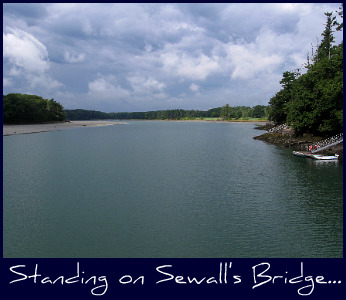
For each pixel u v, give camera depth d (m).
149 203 28.97
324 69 68.00
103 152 66.00
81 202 29.39
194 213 26.22
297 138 74.56
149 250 20.09
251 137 106.00
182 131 150.25
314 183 35.44
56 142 89.00
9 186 35.34
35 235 22.17
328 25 96.12
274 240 21.19
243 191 32.69
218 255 19.55
